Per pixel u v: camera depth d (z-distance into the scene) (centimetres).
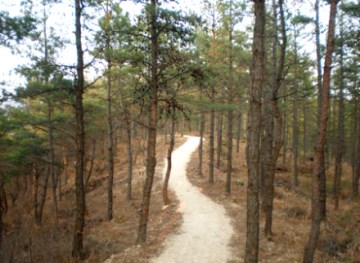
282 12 1107
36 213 2011
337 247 1059
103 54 1133
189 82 1459
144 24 1054
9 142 1467
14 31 981
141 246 1086
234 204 1697
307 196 2006
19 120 1417
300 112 3512
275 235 1154
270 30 1238
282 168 2869
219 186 2109
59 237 1398
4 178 1741
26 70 1077
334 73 1908
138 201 2003
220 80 1678
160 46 1128
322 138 802
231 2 1653
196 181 2317
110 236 1340
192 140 4600
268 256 974
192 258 989
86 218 1892
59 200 2641
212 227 1314
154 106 1117
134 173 2853
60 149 2338
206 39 1448
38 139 1719
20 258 1190
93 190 2786
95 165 3488
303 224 1336
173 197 1900
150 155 1123
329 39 776
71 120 1677
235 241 1144
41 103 1722
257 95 697
